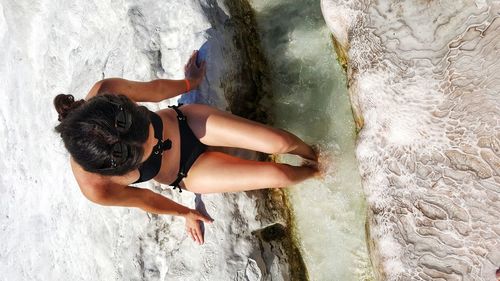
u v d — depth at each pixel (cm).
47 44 184
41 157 184
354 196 150
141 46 158
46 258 180
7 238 196
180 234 149
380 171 128
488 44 113
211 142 133
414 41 122
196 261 146
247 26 167
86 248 165
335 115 154
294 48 162
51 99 183
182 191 150
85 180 118
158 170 124
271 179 132
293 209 157
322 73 157
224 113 133
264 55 165
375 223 130
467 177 116
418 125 122
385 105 127
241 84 160
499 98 111
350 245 151
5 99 200
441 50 119
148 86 130
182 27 156
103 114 99
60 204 176
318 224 154
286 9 164
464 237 116
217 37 155
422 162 122
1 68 203
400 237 124
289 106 160
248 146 133
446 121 118
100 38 171
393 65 125
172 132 128
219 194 147
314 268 155
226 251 146
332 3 138
